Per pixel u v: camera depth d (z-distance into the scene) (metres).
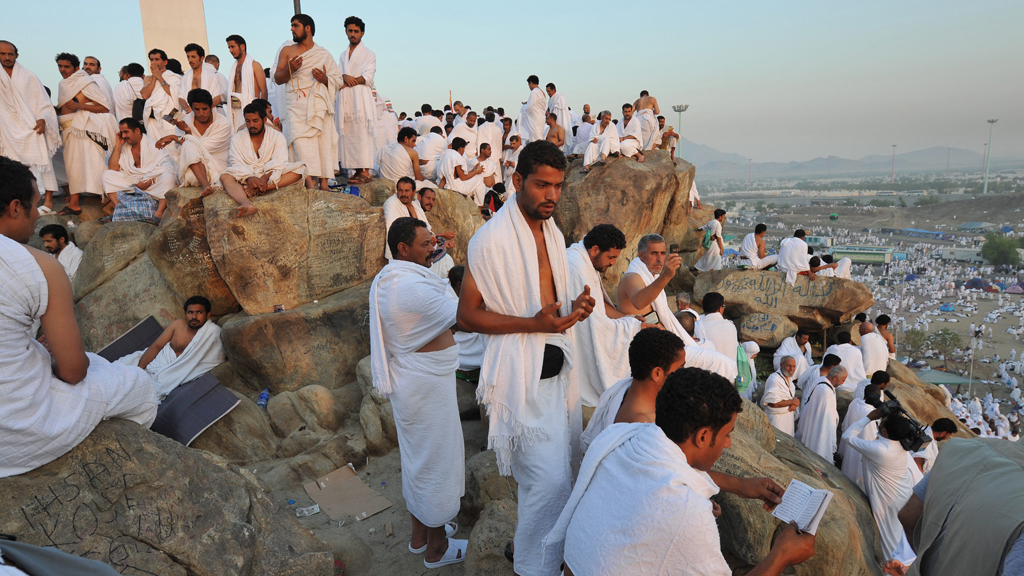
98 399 2.97
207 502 3.25
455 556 3.96
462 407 5.97
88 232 8.23
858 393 9.09
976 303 82.19
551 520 2.82
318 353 6.32
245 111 6.20
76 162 8.83
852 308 13.59
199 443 4.93
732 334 8.58
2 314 2.51
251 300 6.42
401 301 3.64
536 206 2.54
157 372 5.64
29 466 2.77
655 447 2.15
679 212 15.61
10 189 2.58
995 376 49.09
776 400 8.41
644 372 2.71
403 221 3.89
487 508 3.90
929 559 2.52
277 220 6.42
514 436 2.75
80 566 2.41
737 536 3.84
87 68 10.84
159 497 3.07
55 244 7.37
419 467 3.83
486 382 2.71
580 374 4.74
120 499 2.97
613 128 14.20
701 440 2.20
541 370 2.73
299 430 5.62
